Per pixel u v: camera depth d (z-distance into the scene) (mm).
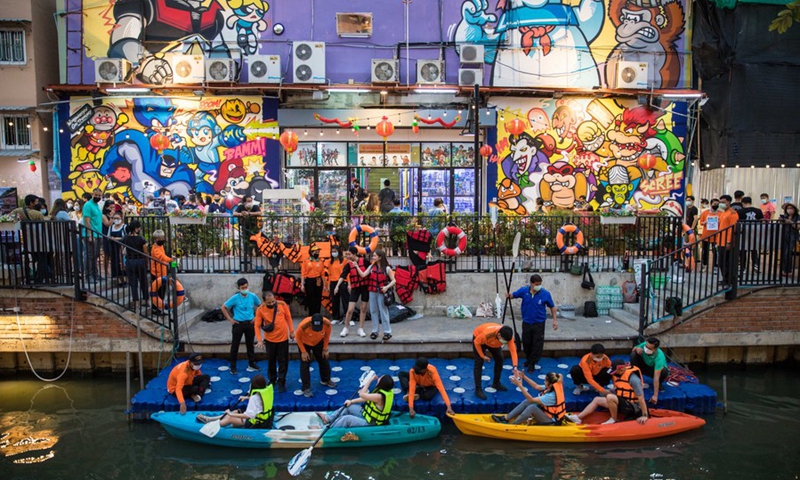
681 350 9672
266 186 13977
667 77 14438
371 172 14617
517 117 14125
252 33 13914
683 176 14469
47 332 8891
